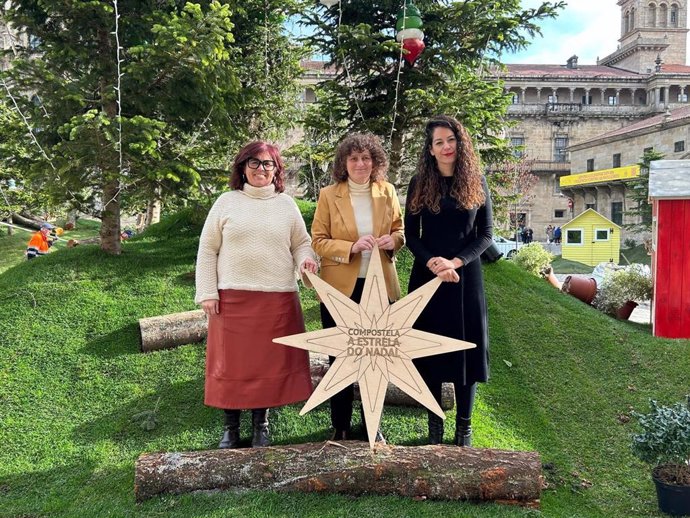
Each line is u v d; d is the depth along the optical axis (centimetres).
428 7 741
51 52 578
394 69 784
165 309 548
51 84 554
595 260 2366
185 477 295
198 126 660
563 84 4594
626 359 535
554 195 4434
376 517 273
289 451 302
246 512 276
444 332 312
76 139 532
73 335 498
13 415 398
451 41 748
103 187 634
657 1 4991
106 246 664
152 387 431
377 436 340
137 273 618
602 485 358
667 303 641
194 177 595
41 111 575
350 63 765
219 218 319
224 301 318
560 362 525
